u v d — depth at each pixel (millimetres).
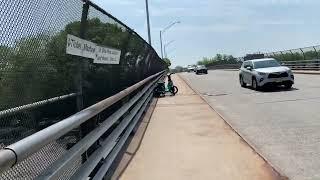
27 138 3500
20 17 4074
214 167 7848
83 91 6793
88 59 7203
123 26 11062
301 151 8797
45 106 5078
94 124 6445
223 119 13992
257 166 7781
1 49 3750
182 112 16656
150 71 22750
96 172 6527
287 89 24531
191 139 10711
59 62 5492
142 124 13586
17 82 4184
